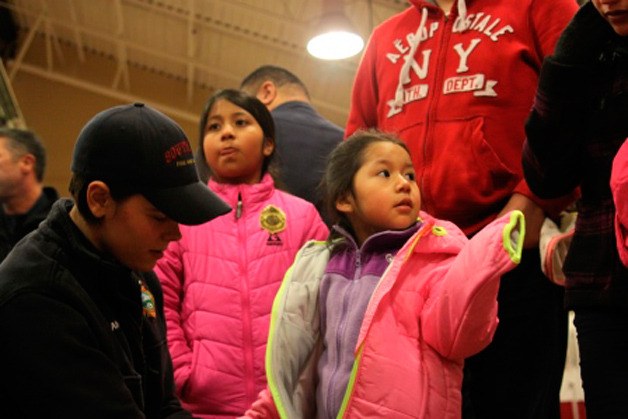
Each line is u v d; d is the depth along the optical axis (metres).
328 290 1.88
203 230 2.31
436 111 2.30
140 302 1.66
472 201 2.21
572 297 1.78
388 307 1.78
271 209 2.35
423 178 2.28
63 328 1.45
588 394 1.74
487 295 1.62
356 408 1.69
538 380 2.10
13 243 3.42
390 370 1.71
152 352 1.75
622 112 1.79
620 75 1.80
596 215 1.81
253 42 9.69
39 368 1.42
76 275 1.54
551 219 2.20
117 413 1.45
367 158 1.98
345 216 2.04
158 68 11.95
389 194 1.93
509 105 2.25
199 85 12.05
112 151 1.55
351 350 1.76
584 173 1.87
